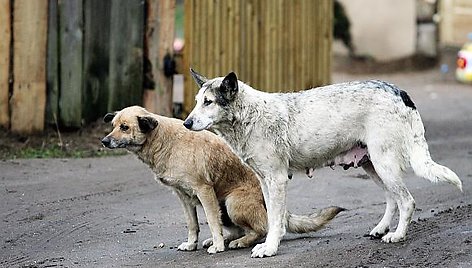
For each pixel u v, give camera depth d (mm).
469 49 28938
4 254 10539
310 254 10086
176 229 11703
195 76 10633
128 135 10562
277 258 10008
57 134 16234
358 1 30703
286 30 18547
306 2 18875
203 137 10633
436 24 31875
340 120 10422
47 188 13367
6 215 12039
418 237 10688
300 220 10773
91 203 12781
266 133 10312
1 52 15547
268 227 10586
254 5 17891
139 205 12820
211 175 10562
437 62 31500
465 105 23562
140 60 16953
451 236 10680
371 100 10438
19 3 15586
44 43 15938
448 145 17656
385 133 10344
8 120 15797
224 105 10164
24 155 15156
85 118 16594
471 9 32688
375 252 10039
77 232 11477
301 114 10469
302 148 10484
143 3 16844
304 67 19031
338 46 30812
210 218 10547
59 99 16234
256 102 10312
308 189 14008
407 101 10586
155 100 17062
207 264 9859
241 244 10688
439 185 14219
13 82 15727
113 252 10617
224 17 17391
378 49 30875
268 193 10469
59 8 16031
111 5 16562
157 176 10703
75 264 10078
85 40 16359
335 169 15523
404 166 10508
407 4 30984
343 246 10445
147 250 10703
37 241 11078
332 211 10789
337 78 28953
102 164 15031
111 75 16719
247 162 10430
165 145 10578
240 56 17766
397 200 10484
